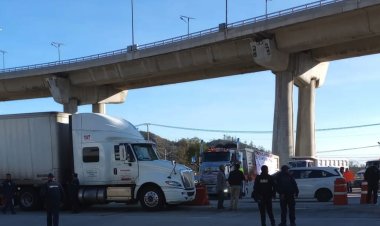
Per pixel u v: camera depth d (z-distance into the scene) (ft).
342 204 69.97
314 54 175.01
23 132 71.51
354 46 164.55
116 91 239.09
